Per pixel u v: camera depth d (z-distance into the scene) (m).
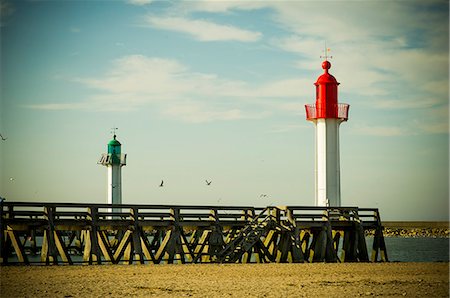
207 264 48.84
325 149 62.22
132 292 36.56
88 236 48.66
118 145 95.75
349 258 54.56
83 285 38.53
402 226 152.00
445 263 51.56
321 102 62.00
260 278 41.44
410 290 38.28
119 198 96.00
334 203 62.31
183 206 50.41
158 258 50.16
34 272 43.00
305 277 42.16
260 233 51.59
